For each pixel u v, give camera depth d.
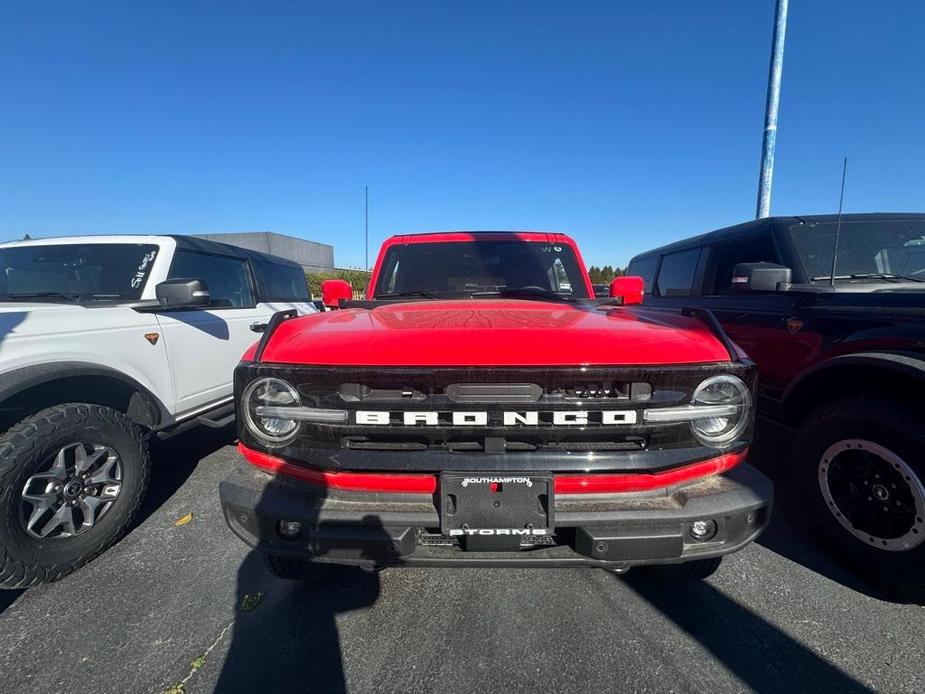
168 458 3.83
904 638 1.83
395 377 1.50
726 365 1.57
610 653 1.76
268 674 1.69
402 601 2.05
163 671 1.71
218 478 3.42
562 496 1.58
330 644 1.82
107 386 2.91
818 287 2.82
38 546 2.17
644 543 1.52
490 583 2.16
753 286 2.92
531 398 1.51
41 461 2.19
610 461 1.55
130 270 3.48
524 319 1.86
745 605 2.02
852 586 2.15
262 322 4.49
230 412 3.82
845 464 2.29
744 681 1.63
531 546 1.62
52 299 3.26
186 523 2.78
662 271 5.18
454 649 1.78
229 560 2.40
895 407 2.10
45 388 2.55
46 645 1.84
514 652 1.76
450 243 3.29
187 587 2.19
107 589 2.18
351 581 2.19
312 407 1.57
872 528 2.17
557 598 2.05
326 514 1.56
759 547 2.47
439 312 2.10
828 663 1.72
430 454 1.55
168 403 3.24
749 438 1.64
